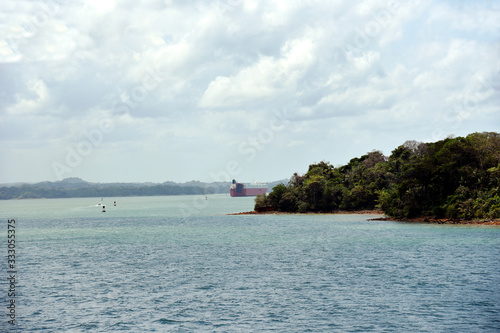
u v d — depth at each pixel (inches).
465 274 2085.4
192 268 2412.6
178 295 1841.8
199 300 1763.0
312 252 2903.5
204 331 1427.2
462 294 1759.4
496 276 2034.9
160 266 2490.2
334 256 2714.1
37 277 2230.6
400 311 1576.0
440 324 1443.2
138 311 1636.3
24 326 1491.1
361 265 2389.3
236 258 2719.0
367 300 1715.1
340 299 1737.2
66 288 1988.2
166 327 1467.8
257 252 2960.1
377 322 1473.9
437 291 1809.8
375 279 2046.0
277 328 1439.5
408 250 2829.7
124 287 1993.1
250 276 2178.9
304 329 1424.7
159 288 1966.0
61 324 1508.4
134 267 2474.2
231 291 1889.8
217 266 2456.9
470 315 1519.4
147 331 1435.8
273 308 1642.5
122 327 1472.7
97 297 1827.0
